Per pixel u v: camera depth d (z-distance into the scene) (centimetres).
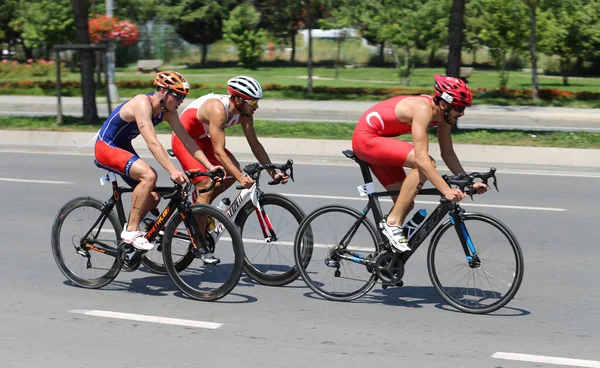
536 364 1084
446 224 1320
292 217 1476
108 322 1266
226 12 12462
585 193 2525
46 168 2997
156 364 1078
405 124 1320
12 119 4347
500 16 7225
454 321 1280
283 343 1168
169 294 1434
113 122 1383
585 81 9762
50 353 1121
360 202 2305
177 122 1394
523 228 2012
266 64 12506
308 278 1420
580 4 8412
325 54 12938
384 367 1069
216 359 1098
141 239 1377
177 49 12688
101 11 9188
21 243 1825
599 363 1088
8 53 12075
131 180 1421
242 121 1484
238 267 1365
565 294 1442
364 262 1363
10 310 1330
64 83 7450
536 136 3612
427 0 8200
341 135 3722
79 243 1467
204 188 1480
